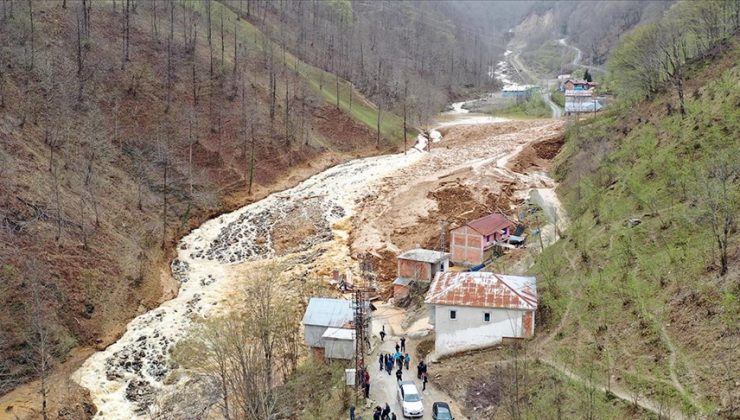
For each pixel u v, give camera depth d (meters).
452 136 140.50
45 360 55.53
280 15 179.25
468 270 70.12
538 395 42.31
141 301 68.81
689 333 41.12
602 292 50.44
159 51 110.62
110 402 53.97
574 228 65.81
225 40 130.38
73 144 83.88
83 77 95.88
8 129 76.44
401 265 69.50
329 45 175.00
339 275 74.50
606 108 124.88
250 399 44.16
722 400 35.22
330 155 118.00
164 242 80.69
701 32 96.31
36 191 70.62
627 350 43.16
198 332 59.28
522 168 106.38
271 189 101.75
